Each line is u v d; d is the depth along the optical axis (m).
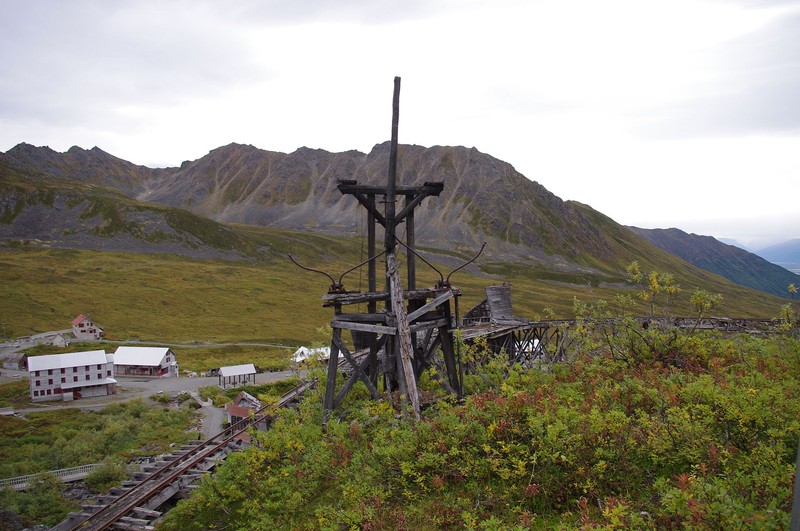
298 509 9.20
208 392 66.44
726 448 6.88
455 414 9.52
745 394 7.77
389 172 13.93
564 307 156.25
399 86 13.67
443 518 7.20
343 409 13.80
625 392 9.51
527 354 33.06
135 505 15.48
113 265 190.88
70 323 122.44
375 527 7.31
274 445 11.40
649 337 12.72
